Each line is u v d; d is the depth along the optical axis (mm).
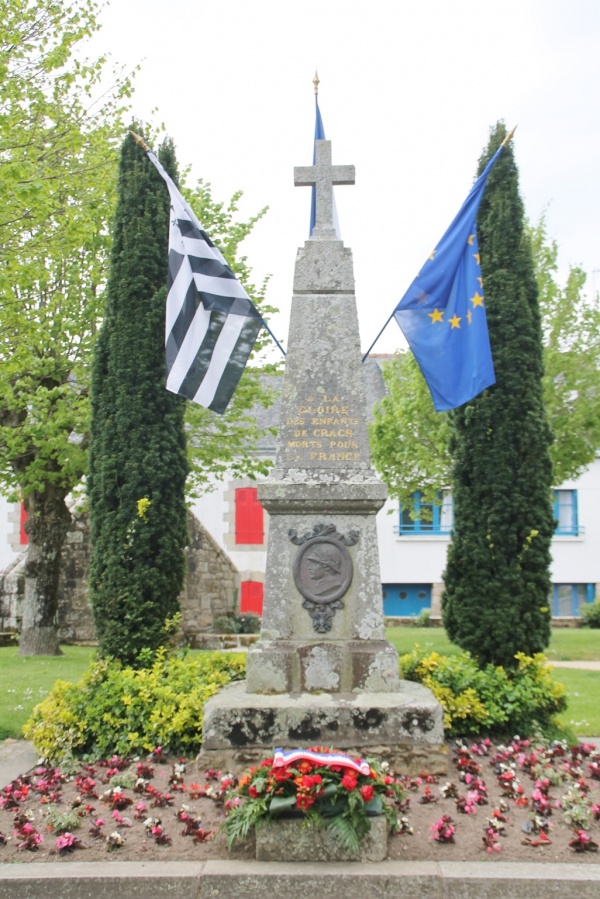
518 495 8852
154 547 9273
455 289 8625
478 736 7637
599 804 5801
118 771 6762
